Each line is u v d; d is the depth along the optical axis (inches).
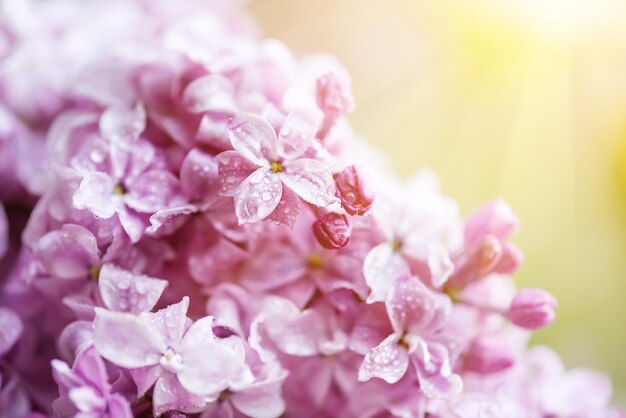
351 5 12.8
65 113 9.8
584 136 12.7
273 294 9.0
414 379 8.9
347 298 8.9
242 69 9.3
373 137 12.5
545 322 9.1
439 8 12.7
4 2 10.3
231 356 8.4
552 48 12.6
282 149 8.6
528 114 12.7
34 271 9.1
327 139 9.0
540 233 12.7
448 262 9.0
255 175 8.5
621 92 12.6
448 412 9.0
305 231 9.0
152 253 8.9
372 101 12.6
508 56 12.7
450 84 12.7
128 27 10.6
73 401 8.2
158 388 8.3
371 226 9.0
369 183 8.5
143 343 8.3
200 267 9.0
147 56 9.4
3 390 9.2
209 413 8.7
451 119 12.6
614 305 12.7
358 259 8.9
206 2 11.3
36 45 10.3
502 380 9.5
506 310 9.2
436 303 8.8
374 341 8.8
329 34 12.8
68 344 8.7
